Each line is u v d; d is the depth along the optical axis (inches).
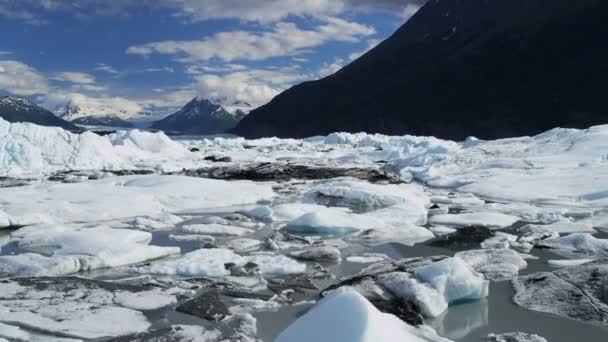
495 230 479.2
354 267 357.4
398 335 196.9
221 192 654.5
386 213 553.3
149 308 268.2
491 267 335.9
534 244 416.8
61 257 343.6
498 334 240.7
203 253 366.6
